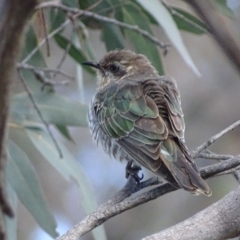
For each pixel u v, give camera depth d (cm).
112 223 1535
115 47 1109
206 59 1702
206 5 287
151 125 855
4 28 312
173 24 861
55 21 1047
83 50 1125
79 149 1588
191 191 700
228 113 1641
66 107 1002
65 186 1540
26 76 995
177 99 946
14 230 873
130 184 762
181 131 866
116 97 945
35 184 938
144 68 1080
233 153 1577
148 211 1553
